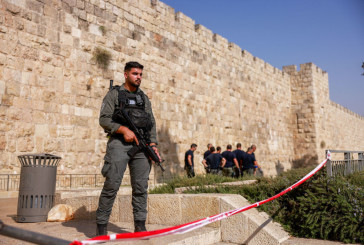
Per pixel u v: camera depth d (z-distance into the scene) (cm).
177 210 498
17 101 1005
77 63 1184
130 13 1431
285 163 2586
